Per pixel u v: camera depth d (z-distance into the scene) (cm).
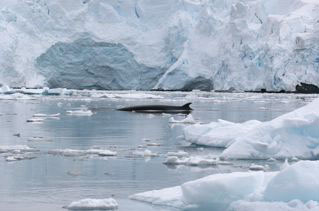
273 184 3334
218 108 14525
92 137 7506
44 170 4850
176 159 5247
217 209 3466
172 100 19125
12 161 5325
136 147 6462
